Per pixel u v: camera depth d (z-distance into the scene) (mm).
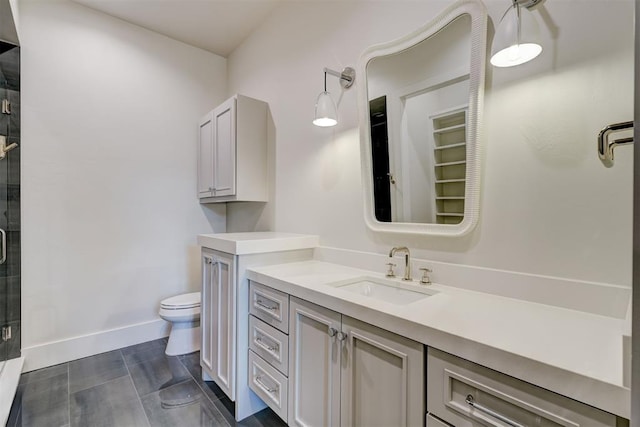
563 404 653
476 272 1252
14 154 2109
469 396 805
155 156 2803
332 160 1940
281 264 1858
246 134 2432
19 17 2125
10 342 2092
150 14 2555
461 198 1294
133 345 2645
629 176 922
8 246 2076
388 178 1588
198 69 3057
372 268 1661
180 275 2936
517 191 1150
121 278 2619
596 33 976
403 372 957
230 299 1739
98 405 1805
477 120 1228
